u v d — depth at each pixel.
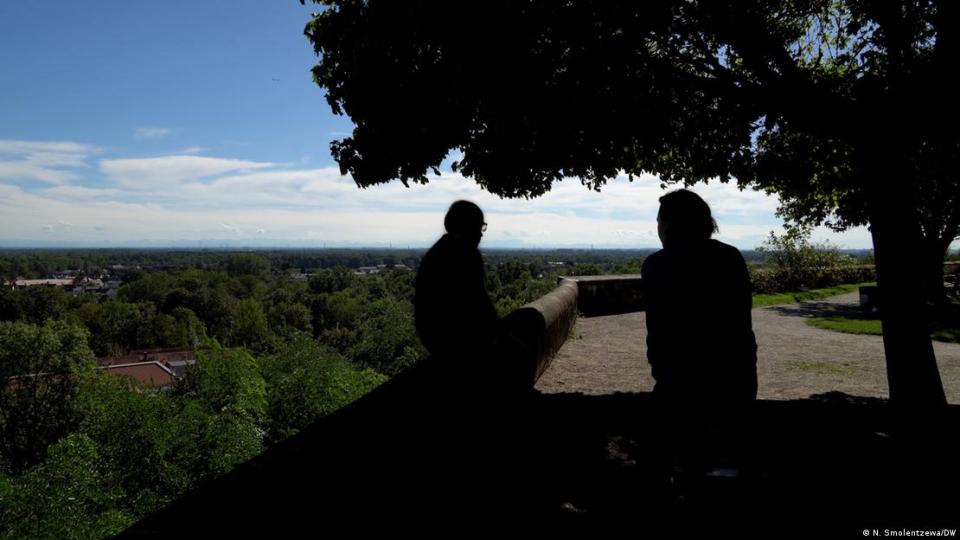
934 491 3.69
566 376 8.12
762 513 3.46
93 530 17.98
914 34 6.54
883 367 9.05
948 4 5.12
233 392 24.61
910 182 5.43
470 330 3.18
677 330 2.99
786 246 27.56
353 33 6.89
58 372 42.50
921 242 5.43
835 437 4.73
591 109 6.19
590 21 6.08
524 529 3.39
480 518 3.51
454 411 3.18
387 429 2.77
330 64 7.55
